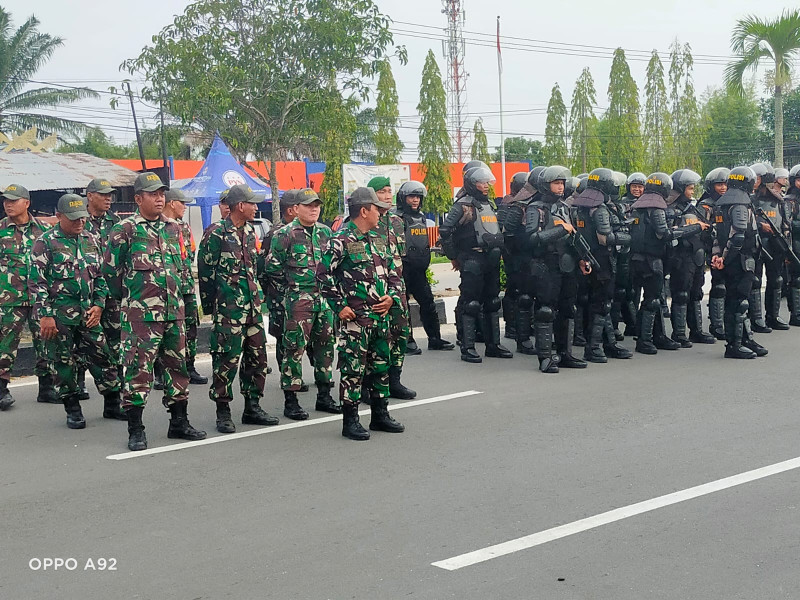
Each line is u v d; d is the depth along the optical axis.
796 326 13.61
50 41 36.19
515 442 7.41
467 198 10.90
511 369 10.59
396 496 6.09
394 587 4.66
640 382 9.73
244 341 7.95
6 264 8.88
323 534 5.42
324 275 7.43
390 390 9.11
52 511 5.92
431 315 11.88
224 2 19.33
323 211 35.25
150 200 7.27
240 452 7.25
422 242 11.53
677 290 11.80
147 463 6.98
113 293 7.37
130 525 5.64
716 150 56.88
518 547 5.16
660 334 11.77
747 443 7.29
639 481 6.34
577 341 12.27
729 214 10.73
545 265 10.23
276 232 8.43
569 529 5.44
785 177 13.51
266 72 19.34
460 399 9.04
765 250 11.89
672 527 5.46
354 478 6.51
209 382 10.21
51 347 7.99
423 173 36.84
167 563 5.04
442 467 6.74
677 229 11.30
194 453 7.25
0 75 35.50
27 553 5.22
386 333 7.63
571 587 4.63
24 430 8.07
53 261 8.00
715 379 9.82
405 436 7.66
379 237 7.57
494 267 10.96
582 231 10.50
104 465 6.95
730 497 5.98
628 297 12.71
